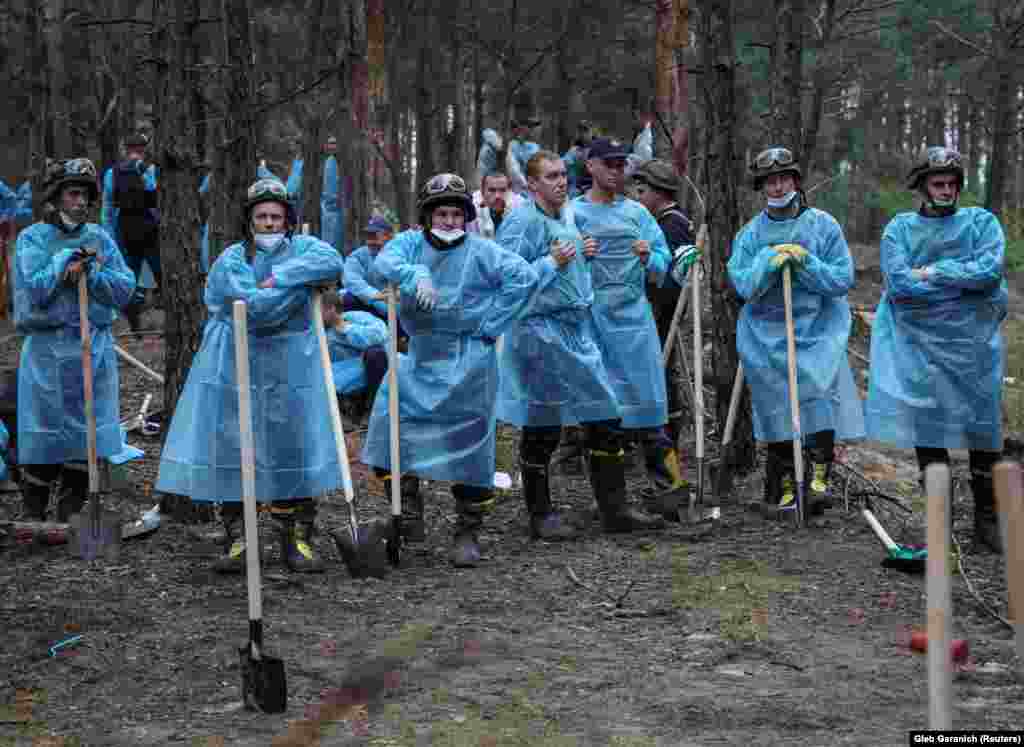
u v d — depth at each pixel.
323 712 2.61
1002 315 7.21
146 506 8.15
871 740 4.21
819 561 6.84
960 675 4.86
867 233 23.42
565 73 19.86
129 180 13.64
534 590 6.26
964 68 18.78
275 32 18.36
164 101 7.73
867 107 20.08
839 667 5.05
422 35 20.97
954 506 8.46
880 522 7.89
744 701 4.62
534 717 4.47
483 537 7.52
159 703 4.68
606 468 7.54
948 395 7.19
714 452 9.52
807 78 14.52
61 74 13.72
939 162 7.19
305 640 5.42
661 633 5.54
